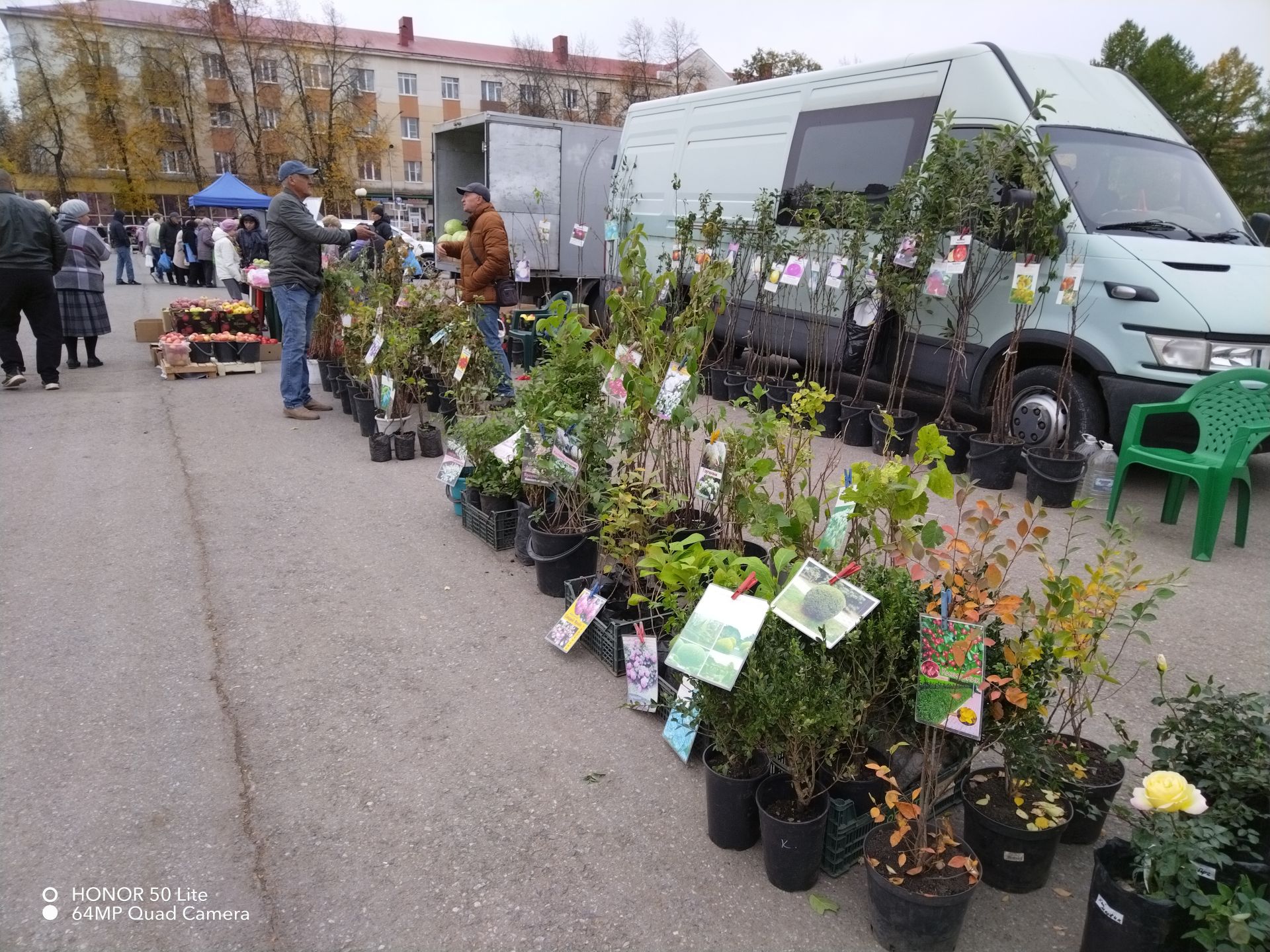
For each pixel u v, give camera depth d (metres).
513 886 2.33
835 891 2.33
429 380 7.26
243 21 45.03
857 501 2.46
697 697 2.45
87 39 43.06
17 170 45.84
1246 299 5.09
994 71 5.98
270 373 9.89
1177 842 1.81
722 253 8.16
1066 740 2.65
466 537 4.83
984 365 6.12
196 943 2.14
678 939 2.15
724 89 8.46
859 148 6.93
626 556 3.42
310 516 5.11
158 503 5.28
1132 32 27.92
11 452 6.30
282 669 3.41
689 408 3.80
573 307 4.41
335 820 2.58
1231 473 4.38
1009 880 2.30
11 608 3.87
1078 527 5.01
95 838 2.48
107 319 9.83
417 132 55.06
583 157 13.44
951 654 2.04
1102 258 5.36
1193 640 3.68
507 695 3.26
